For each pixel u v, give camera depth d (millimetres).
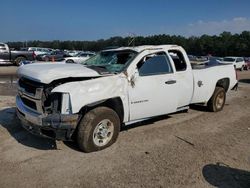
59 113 4953
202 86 7633
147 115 6184
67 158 5031
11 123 6781
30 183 4207
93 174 4508
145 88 5953
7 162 4828
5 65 28016
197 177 4523
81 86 5055
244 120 7934
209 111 8648
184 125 7180
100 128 5328
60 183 4230
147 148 5590
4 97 9867
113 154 5254
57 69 5289
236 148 5789
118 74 5613
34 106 5195
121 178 4406
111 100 5559
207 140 6188
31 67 5594
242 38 100062
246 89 14695
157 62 6309
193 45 104625
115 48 6777
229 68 8906
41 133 5035
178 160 5102
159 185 4242
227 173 4707
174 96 6621
